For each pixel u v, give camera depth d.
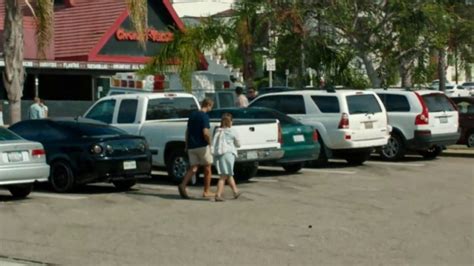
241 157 20.64
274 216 16.17
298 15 33.09
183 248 13.09
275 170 24.78
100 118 23.44
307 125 23.80
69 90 44.31
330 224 15.18
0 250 13.16
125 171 19.83
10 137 18.83
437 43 33.56
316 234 14.17
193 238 13.97
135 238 14.05
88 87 44.09
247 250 12.86
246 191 19.95
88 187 21.36
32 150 18.66
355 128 24.86
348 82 34.78
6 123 38.44
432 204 17.66
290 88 35.81
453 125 27.34
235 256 12.41
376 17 33.56
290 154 22.62
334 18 32.91
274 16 33.28
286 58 34.75
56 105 41.62
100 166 19.53
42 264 12.12
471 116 30.17
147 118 22.73
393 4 32.66
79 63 41.38
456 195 19.08
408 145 26.72
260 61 41.03
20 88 25.09
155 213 16.75
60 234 14.52
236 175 22.05
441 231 14.35
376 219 15.73
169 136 21.75
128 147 20.05
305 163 25.55
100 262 12.16
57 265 12.02
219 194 18.33
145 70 35.22
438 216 16.03
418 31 33.00
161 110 23.09
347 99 24.89
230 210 17.00
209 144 18.59
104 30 43.81
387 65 34.25
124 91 32.94
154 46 46.00
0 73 38.72
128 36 44.69
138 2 24.56
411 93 26.80
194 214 16.55
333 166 25.73
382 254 12.38
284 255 12.42
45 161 19.20
